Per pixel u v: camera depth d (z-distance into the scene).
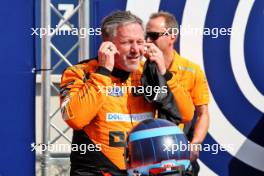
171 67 17.44
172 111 13.48
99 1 19.38
